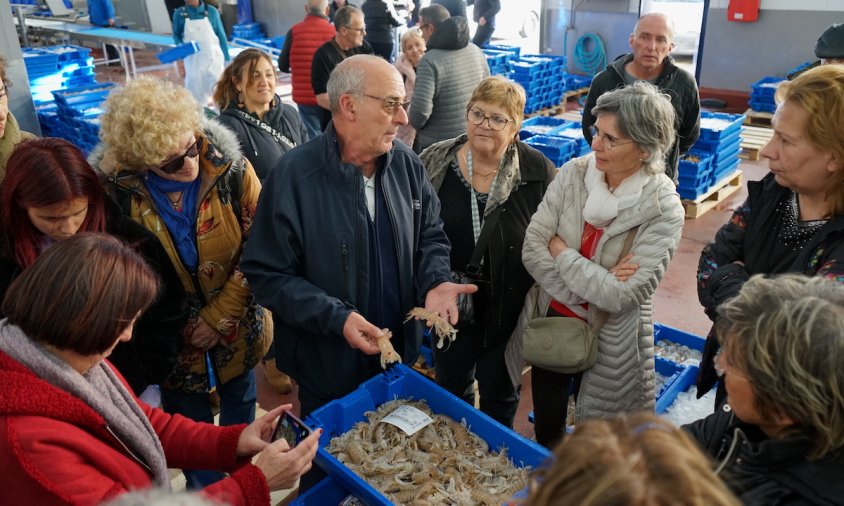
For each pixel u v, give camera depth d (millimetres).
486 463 1869
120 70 11539
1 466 1067
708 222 5574
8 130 2375
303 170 2006
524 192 2562
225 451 1581
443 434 1996
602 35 10008
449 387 2746
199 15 7047
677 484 616
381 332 1918
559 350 2248
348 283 2061
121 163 2008
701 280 2080
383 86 1911
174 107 1960
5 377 1107
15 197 1680
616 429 704
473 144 2467
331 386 2164
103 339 1177
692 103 3945
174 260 2127
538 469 746
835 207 1733
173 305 2018
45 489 1073
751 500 1075
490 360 2674
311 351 2156
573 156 5277
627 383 2322
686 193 5570
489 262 2521
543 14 10445
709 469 665
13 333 1156
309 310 1941
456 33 4160
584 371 2402
